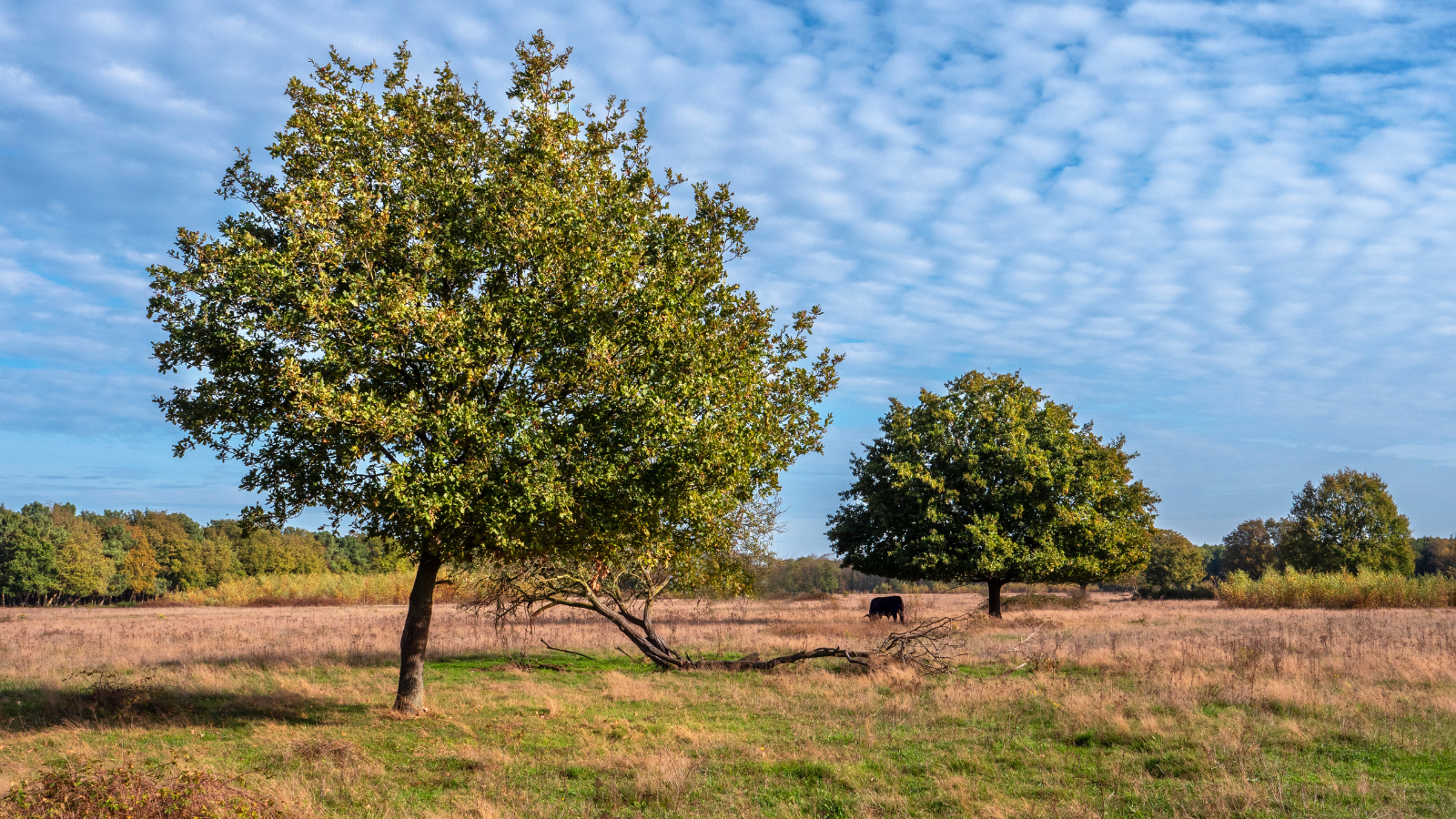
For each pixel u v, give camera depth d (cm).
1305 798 775
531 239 1196
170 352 1216
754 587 2203
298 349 1166
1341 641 2195
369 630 3203
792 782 923
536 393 1245
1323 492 7844
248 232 1260
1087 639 2439
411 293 1127
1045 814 768
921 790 880
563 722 1312
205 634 3038
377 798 851
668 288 1300
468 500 1137
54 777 677
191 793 670
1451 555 10631
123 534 11494
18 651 2353
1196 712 1225
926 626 2361
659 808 816
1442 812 748
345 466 1180
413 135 1312
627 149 1473
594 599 2084
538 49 1402
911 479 3794
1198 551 10225
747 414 1399
